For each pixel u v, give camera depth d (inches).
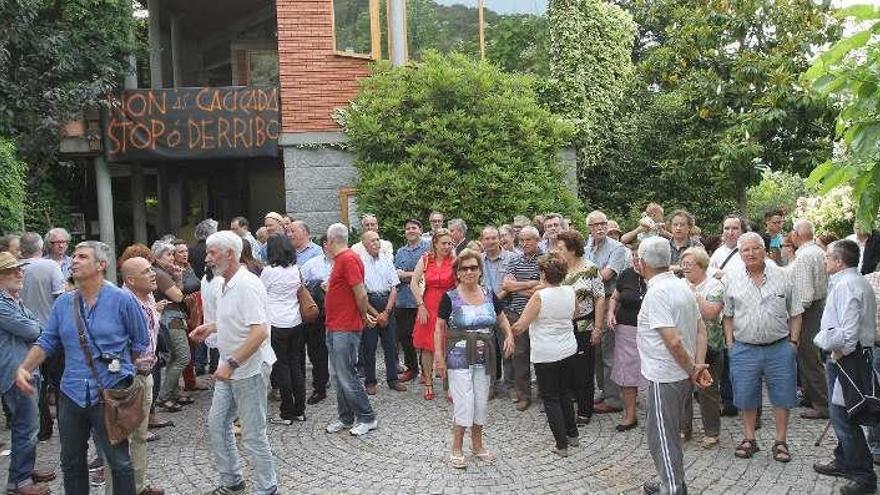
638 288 266.5
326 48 516.4
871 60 154.2
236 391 209.2
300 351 293.6
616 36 625.3
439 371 237.8
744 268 236.5
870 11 151.9
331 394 336.2
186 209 691.4
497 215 455.5
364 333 327.6
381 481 227.8
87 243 191.8
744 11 483.2
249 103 509.7
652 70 533.0
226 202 688.4
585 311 275.9
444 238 315.6
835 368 209.2
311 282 325.1
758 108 469.4
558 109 609.3
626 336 267.9
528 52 632.4
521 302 300.8
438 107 475.5
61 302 190.4
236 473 218.5
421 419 291.7
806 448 244.7
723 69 499.2
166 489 227.3
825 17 464.1
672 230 313.4
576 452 248.8
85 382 185.6
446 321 237.8
